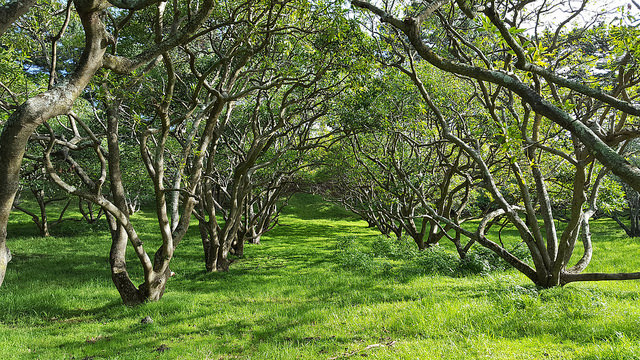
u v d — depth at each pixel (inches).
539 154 394.6
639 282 398.6
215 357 239.8
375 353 217.3
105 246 783.1
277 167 686.5
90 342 282.8
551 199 531.2
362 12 389.4
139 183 767.7
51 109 216.2
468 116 552.7
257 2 327.0
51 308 378.9
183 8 468.4
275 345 248.2
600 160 93.4
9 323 338.0
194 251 762.8
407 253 642.8
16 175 214.7
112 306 387.9
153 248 751.1
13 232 939.3
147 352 252.5
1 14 185.5
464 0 171.8
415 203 709.3
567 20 347.3
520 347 211.9
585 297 298.4
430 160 765.3
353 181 872.3
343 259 592.4
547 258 373.7
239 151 757.3
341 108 545.3
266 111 721.0
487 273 457.1
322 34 350.6
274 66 493.0
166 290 460.1
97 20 222.1
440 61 130.6
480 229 405.7
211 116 433.7
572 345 211.0
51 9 410.3
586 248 404.8
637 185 84.4
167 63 327.0
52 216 1183.6
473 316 273.0
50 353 255.4
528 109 351.6
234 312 346.9
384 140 757.9
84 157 788.0
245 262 657.0
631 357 179.2
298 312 332.2
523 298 302.8
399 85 509.0
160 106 351.9
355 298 366.6
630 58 257.4
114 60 242.4
